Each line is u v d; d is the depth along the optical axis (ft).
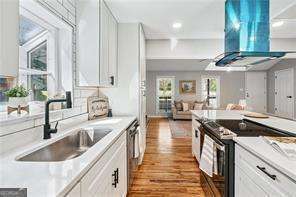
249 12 7.91
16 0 3.40
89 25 8.52
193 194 8.57
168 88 35.37
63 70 8.16
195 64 31.27
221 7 9.69
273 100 30.32
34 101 6.95
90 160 3.76
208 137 7.07
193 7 9.65
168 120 31.22
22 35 6.86
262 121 8.52
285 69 27.09
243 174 5.20
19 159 4.22
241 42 7.93
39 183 2.81
